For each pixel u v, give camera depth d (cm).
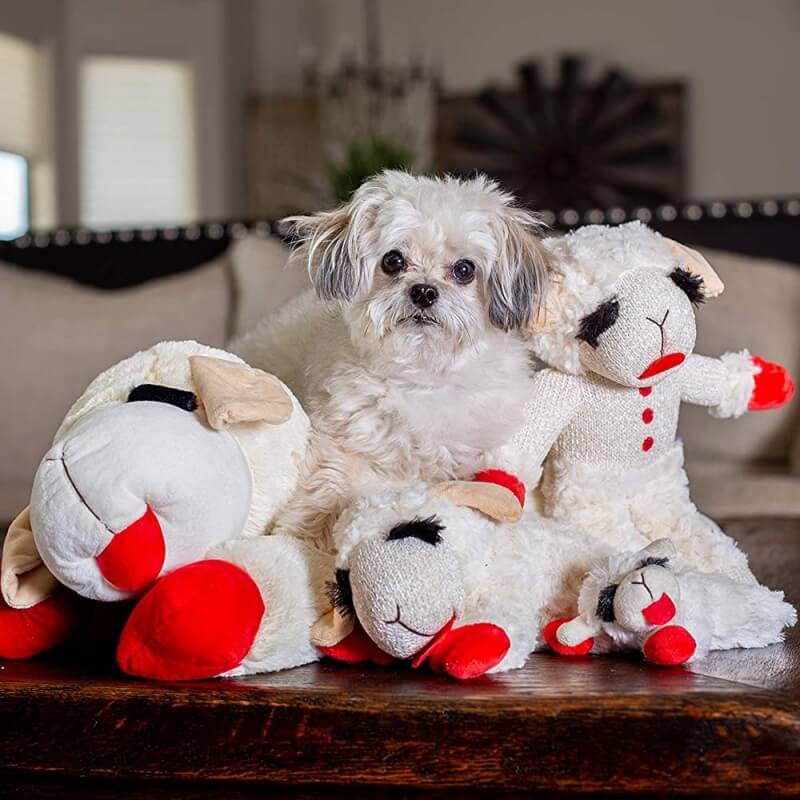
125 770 88
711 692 85
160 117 705
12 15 657
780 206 337
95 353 300
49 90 677
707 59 663
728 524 197
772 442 292
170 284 315
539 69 674
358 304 117
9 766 90
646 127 660
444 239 117
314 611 99
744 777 81
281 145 697
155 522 93
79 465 91
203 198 709
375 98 678
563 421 115
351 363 113
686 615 98
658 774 82
